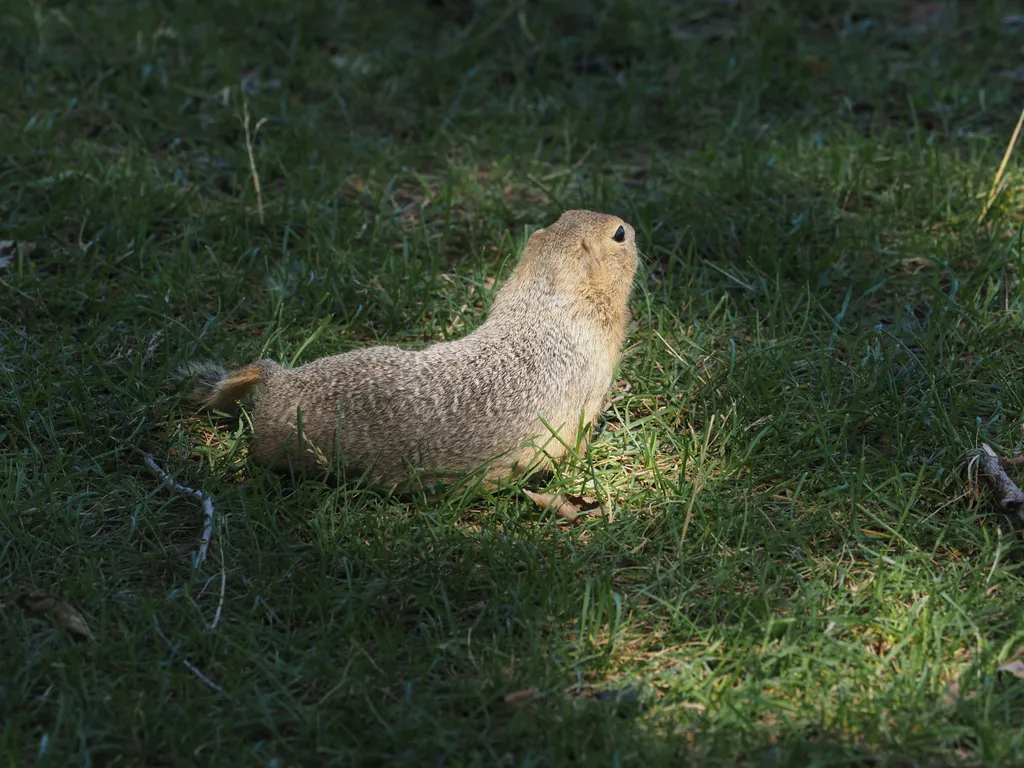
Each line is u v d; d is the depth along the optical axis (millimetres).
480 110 15836
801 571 8547
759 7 18375
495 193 14023
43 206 13422
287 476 9625
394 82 16469
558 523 9188
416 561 8570
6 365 10898
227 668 7551
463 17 18719
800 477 9570
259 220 13305
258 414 9453
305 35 17703
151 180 13859
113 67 16375
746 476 9695
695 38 17641
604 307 9898
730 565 8461
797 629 7906
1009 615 7938
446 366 9359
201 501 9219
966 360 11016
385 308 11930
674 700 7367
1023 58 16922
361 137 15367
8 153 14062
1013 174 13828
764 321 11953
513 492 9453
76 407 10320
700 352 11227
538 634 7832
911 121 15656
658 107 16078
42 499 9094
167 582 8461
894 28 17859
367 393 9203
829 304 12102
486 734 7051
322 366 9484
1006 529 8898
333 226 13039
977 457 9281
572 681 7520
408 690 7324
